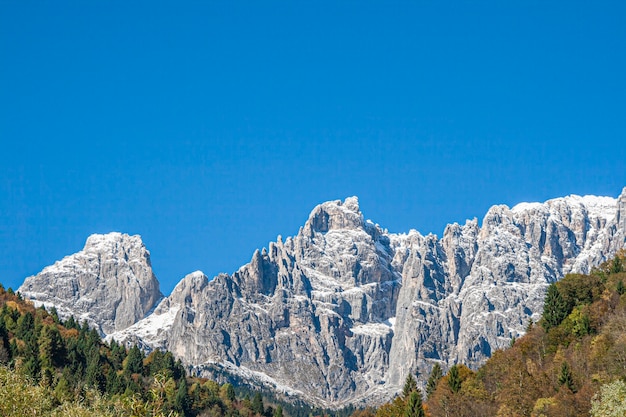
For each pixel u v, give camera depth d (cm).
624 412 14488
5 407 13550
